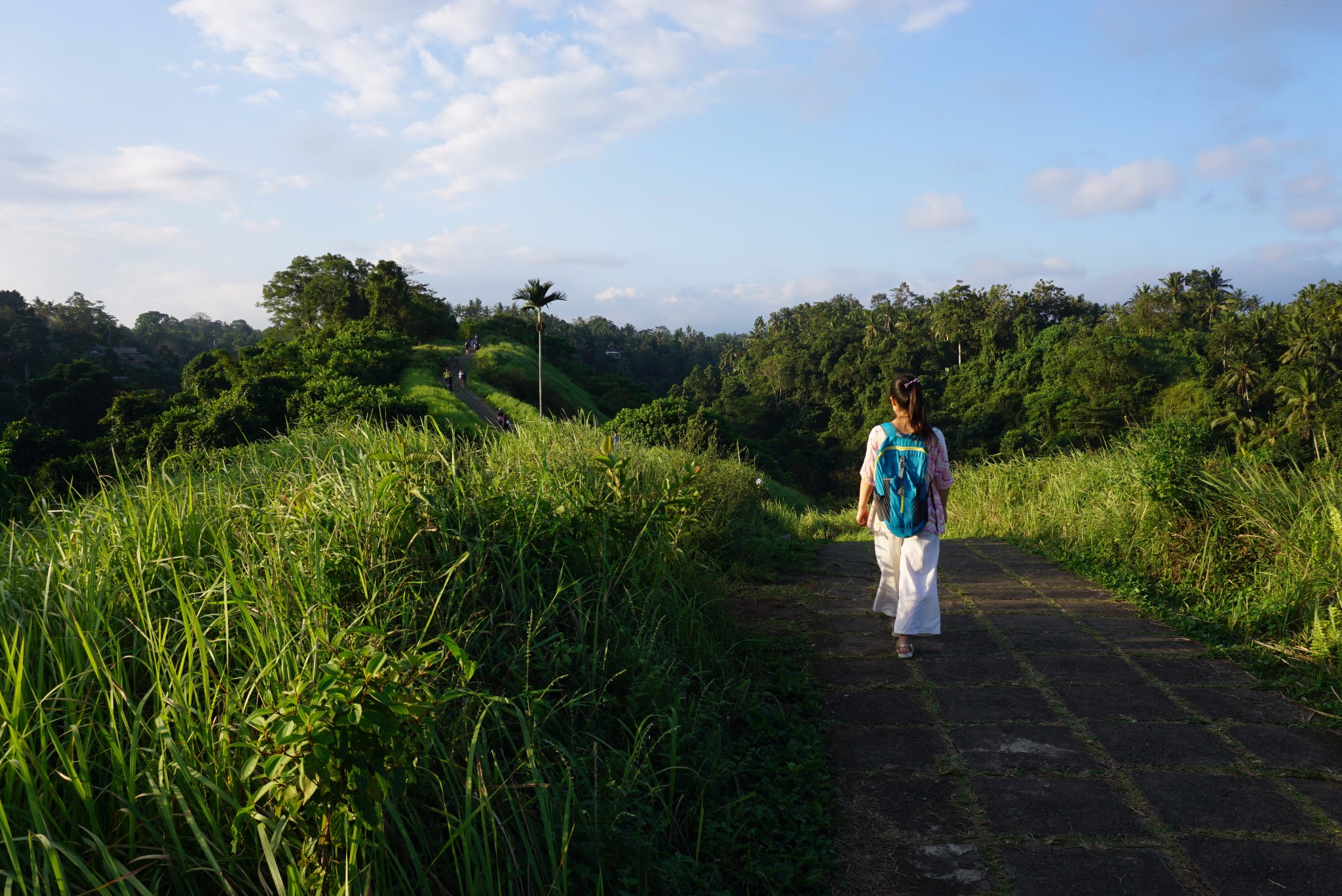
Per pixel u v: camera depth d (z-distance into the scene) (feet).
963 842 8.48
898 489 13.73
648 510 13.85
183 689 7.18
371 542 10.43
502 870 6.93
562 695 9.34
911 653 14.40
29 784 5.72
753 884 7.85
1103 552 21.48
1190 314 313.32
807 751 10.57
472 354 197.77
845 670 13.85
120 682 7.32
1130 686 12.57
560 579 11.07
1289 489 17.66
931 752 10.62
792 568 22.82
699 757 9.59
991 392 287.89
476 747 7.57
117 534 9.81
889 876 7.99
